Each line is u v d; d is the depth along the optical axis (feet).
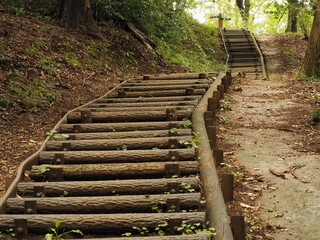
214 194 16.76
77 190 17.93
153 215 15.69
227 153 23.26
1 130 26.00
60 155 20.63
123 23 55.62
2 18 42.22
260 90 41.14
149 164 19.42
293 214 17.11
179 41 70.23
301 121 28.73
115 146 22.17
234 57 75.92
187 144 21.62
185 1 70.85
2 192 18.63
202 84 36.50
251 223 16.40
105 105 29.76
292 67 69.31
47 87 34.30
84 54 43.29
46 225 15.64
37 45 39.75
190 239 14.07
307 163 21.70
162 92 33.32
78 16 48.42
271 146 24.40
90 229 15.64
